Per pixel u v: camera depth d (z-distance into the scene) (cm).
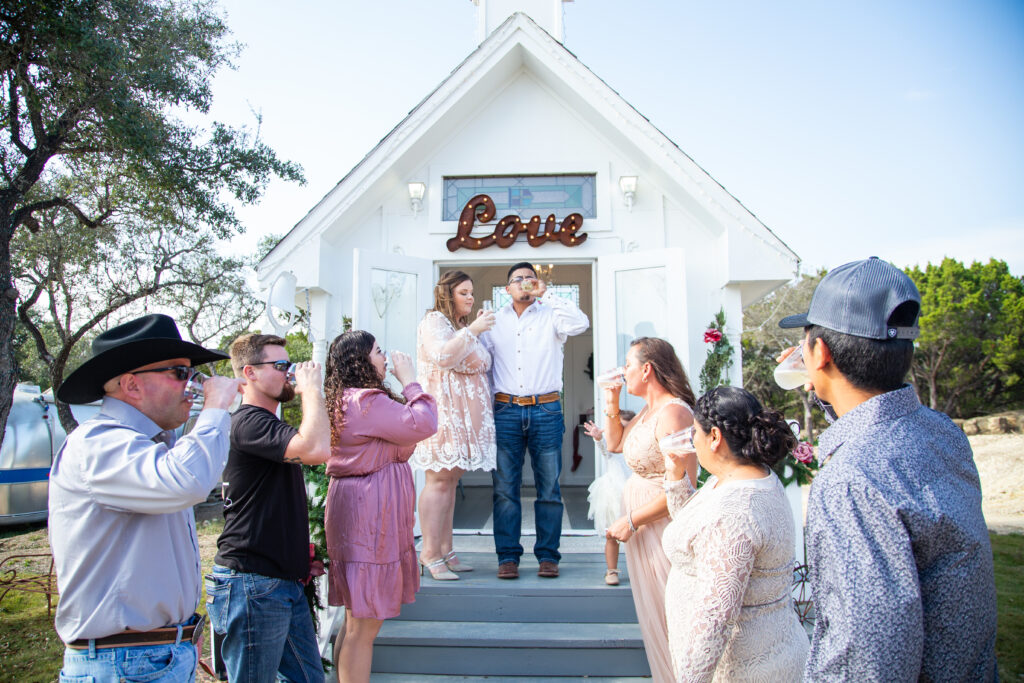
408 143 554
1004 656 501
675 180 542
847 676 125
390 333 560
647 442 305
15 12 839
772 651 194
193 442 202
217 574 265
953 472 138
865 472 134
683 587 216
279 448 256
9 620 619
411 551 318
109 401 216
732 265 533
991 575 132
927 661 127
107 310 1444
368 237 595
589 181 605
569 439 871
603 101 552
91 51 866
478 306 883
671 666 289
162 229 1418
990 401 3259
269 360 278
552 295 453
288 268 536
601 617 404
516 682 373
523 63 596
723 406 206
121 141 980
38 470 1096
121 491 192
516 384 443
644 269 565
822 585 133
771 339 3172
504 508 435
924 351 3372
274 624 264
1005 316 3133
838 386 153
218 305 2027
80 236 1302
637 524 302
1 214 947
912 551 127
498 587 409
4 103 934
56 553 198
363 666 303
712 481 219
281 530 269
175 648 207
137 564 199
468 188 608
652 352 313
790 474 463
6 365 939
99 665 195
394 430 301
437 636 384
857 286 148
